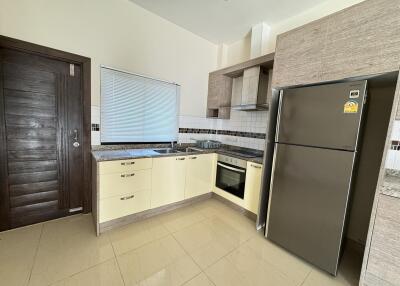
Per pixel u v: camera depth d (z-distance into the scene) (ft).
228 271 5.17
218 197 9.70
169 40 9.27
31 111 6.38
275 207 6.39
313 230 5.46
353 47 4.66
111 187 6.48
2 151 6.03
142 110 8.82
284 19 8.57
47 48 6.25
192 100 10.78
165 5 7.97
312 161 5.41
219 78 10.62
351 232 6.51
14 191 6.38
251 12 8.19
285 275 5.15
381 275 4.34
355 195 6.37
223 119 11.54
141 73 8.54
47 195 7.00
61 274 4.71
